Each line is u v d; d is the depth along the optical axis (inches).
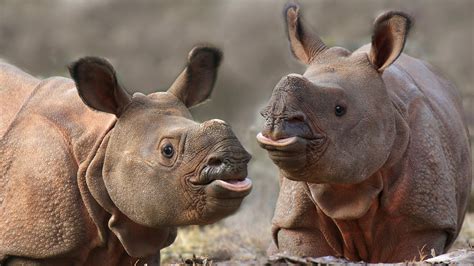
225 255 762.8
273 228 613.9
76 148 546.6
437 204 593.9
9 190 548.4
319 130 535.8
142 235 545.3
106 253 554.6
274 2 1691.7
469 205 897.5
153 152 517.3
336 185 575.2
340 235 600.7
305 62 593.9
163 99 543.8
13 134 555.8
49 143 550.6
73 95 563.8
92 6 1733.5
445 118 627.5
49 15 1710.1
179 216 511.2
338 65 573.0
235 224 879.1
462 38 1456.7
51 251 542.0
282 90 530.0
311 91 536.7
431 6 1606.8
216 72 561.3
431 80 655.8
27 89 574.2
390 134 564.1
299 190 596.4
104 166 532.1
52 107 559.8
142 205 518.3
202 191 501.4
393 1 1656.0
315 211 596.4
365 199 575.2
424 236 597.0
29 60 1627.7
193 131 507.5
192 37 1679.4
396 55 568.1
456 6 1598.2
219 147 497.0
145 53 1654.8
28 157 549.6
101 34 1691.7
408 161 589.3
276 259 506.6
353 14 1620.3
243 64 1521.9
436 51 1370.6
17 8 1705.2
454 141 628.7
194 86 557.9
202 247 791.1
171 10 1739.7
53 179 545.0
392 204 586.9
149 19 1733.5
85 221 545.3
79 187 542.9
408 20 568.4
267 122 525.7
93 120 550.9
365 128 552.4
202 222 509.0
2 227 545.3
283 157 526.9
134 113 535.5
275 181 958.4
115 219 538.3
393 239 596.4
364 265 505.4
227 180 494.3
